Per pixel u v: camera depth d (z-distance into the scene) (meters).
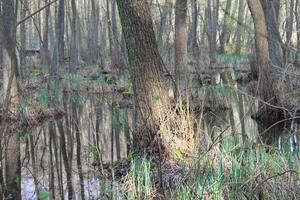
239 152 6.66
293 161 5.65
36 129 12.50
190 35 26.55
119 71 21.30
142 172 6.64
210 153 6.23
